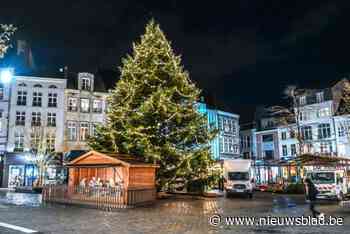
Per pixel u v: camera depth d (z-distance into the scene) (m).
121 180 23.41
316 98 56.50
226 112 59.91
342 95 53.94
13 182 41.72
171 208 19.55
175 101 29.55
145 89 28.84
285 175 52.09
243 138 68.75
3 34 12.95
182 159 27.11
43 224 13.37
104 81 49.41
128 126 27.27
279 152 60.56
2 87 43.66
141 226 12.92
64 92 45.16
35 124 43.53
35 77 44.47
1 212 17.11
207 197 29.14
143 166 22.77
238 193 29.66
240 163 32.03
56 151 43.25
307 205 21.77
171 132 27.92
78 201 21.16
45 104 44.38
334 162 31.23
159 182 27.11
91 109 46.12
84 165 23.14
